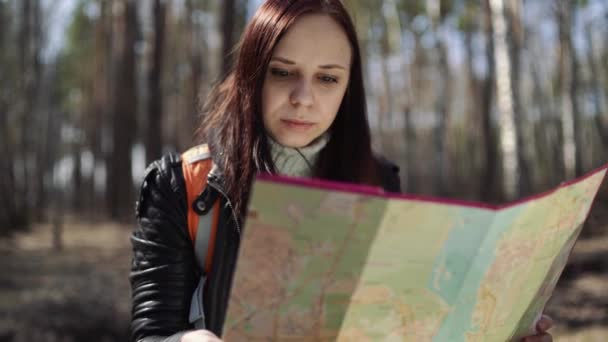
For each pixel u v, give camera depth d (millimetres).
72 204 26172
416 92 22469
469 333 1015
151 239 1114
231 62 1357
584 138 23328
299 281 870
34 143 16750
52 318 4770
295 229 826
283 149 1214
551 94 20375
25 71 15258
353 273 881
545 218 991
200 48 18500
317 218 822
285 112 1160
